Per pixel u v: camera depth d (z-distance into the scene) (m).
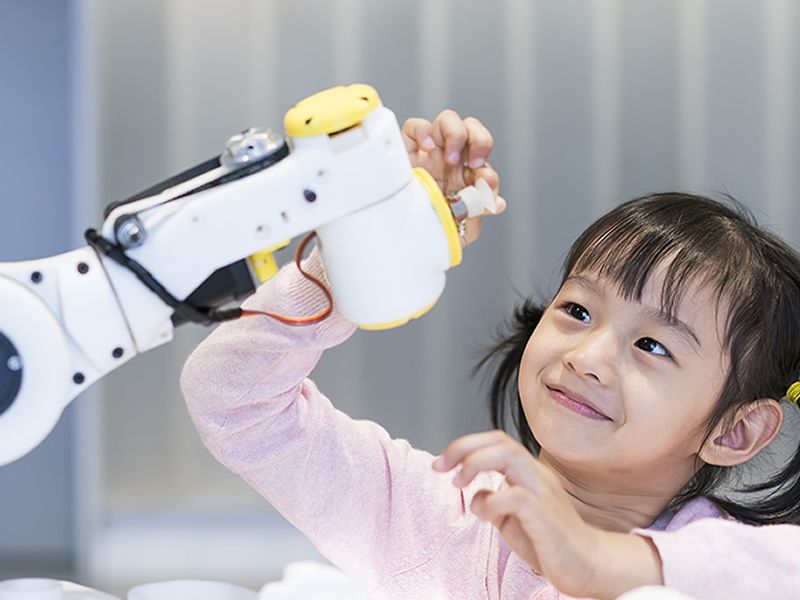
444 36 3.71
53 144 3.65
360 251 0.87
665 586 0.94
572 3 3.71
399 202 0.87
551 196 3.73
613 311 1.19
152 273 0.82
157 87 3.66
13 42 3.63
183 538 3.63
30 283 0.80
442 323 3.71
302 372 1.15
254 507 3.67
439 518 1.25
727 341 1.20
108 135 3.65
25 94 3.64
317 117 0.85
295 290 1.12
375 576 1.24
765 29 3.72
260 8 3.69
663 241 1.22
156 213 0.83
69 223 3.65
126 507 3.65
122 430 3.65
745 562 0.97
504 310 3.70
